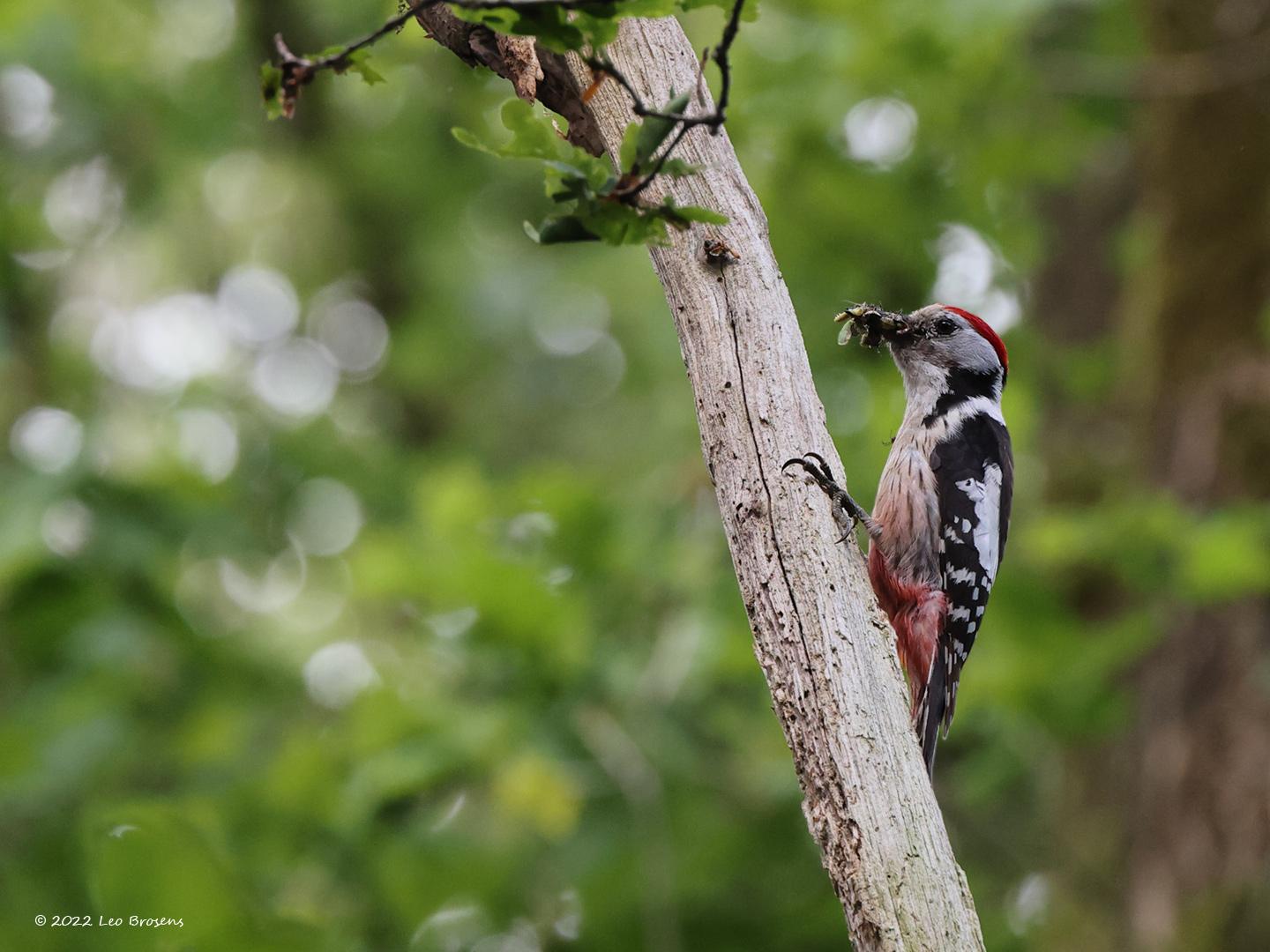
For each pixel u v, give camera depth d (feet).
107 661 35.60
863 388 44.86
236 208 60.23
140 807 32.19
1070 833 42.68
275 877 33.47
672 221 14.34
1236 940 36.88
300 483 51.49
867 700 17.46
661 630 36.01
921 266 48.73
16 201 53.36
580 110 18.65
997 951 42.60
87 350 54.60
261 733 39.78
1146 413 43.93
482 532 34.73
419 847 33.35
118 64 54.03
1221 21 43.83
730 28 13.87
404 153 58.85
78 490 36.73
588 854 33.68
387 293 61.82
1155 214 45.60
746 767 35.68
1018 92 45.16
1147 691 40.50
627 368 57.98
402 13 18.53
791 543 18.06
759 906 38.37
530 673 33.45
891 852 16.72
